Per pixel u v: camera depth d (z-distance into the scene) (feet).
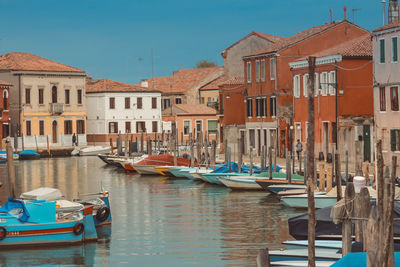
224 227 96.73
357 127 162.81
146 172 179.73
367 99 167.63
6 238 84.17
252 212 108.88
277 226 96.27
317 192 109.19
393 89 150.10
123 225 100.22
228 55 240.94
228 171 150.71
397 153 148.25
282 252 67.26
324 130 173.17
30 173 192.85
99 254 82.17
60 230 85.87
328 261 63.77
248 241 87.04
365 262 54.54
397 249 66.33
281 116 198.08
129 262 78.23
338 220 60.29
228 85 229.45
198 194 134.72
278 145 199.11
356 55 166.50
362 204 60.85
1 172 197.67
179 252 82.23
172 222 102.01
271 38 232.12
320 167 113.19
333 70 167.63
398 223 70.44
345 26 199.31
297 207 106.93
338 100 165.58
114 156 217.56
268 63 203.72
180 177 169.78
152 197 132.46
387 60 151.23
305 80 181.57
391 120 150.82
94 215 98.48
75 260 79.56
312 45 198.29
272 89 201.67
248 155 213.46
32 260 79.61
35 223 85.05
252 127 213.66
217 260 77.71
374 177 108.06
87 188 153.28
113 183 161.89
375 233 51.78
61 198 94.02
